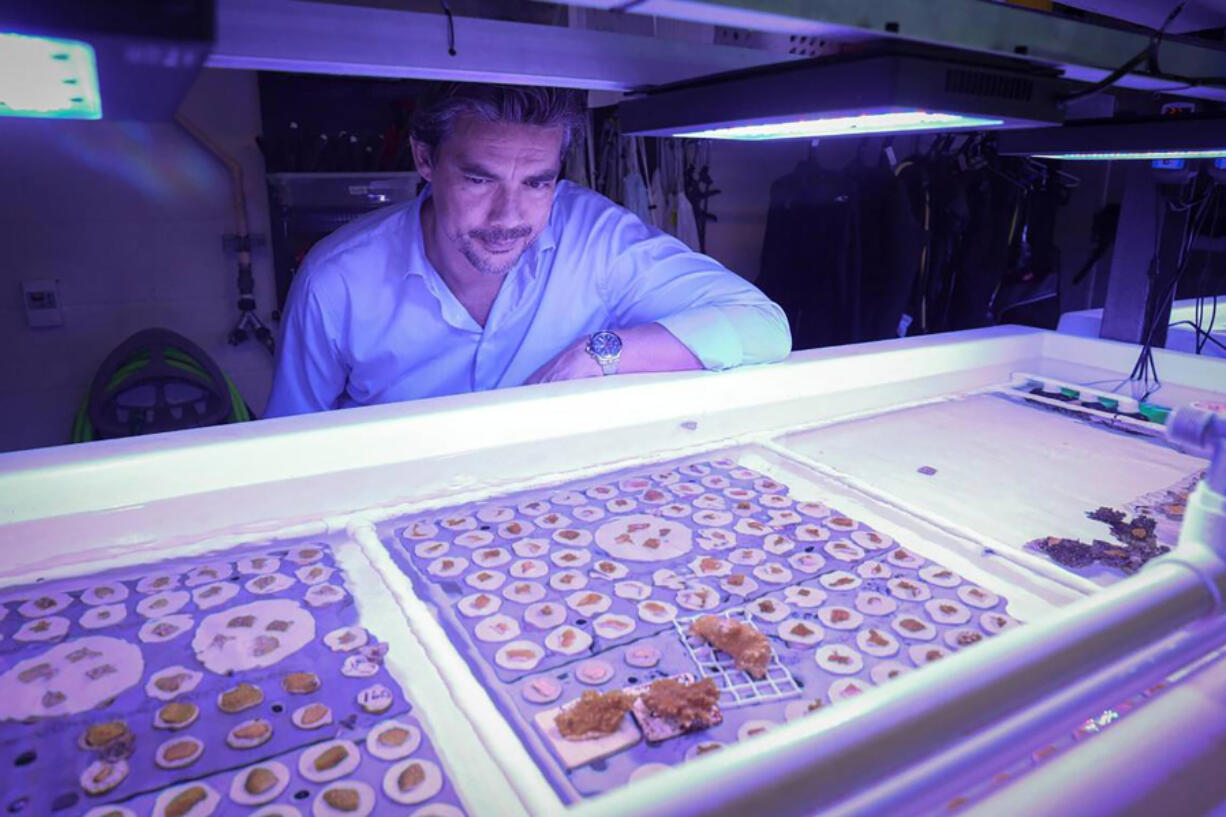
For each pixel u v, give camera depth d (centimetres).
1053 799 44
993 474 101
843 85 71
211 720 56
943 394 135
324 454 95
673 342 128
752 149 378
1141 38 83
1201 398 132
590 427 112
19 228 238
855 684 61
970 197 325
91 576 73
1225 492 54
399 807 48
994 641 44
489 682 60
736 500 93
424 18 78
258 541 79
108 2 35
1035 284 335
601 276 156
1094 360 156
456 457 101
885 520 88
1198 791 45
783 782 33
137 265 255
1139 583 51
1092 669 44
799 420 119
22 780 50
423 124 120
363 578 74
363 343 146
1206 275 214
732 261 388
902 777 37
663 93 95
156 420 238
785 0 59
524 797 48
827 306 332
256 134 260
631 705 58
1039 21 74
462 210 124
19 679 59
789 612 71
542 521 86
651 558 79
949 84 71
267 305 275
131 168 248
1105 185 379
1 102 48
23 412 249
